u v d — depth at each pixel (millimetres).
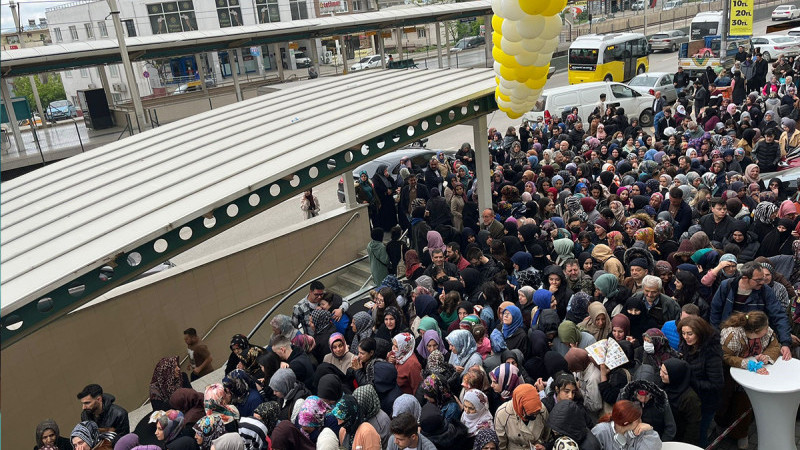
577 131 17406
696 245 8016
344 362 6938
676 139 14609
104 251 6355
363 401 5605
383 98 11047
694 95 22328
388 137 9523
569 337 6156
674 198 9711
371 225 14039
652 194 10938
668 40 44344
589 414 5602
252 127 10367
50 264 6297
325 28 30500
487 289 7484
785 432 5570
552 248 9117
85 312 9898
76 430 5953
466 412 5461
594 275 7559
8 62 22203
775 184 10180
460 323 6707
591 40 31719
